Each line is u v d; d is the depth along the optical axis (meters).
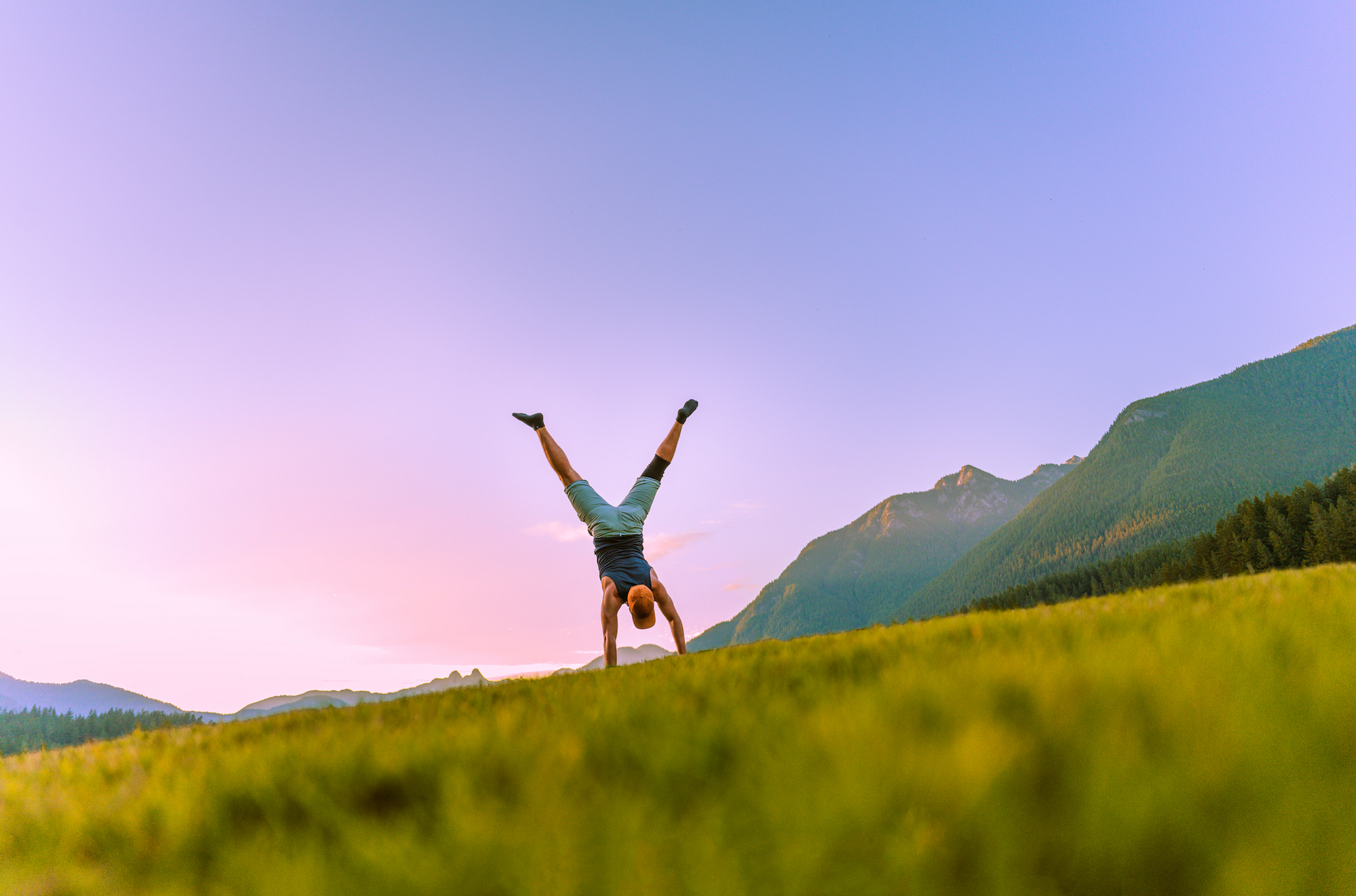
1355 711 1.19
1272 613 2.84
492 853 1.11
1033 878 0.88
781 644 5.11
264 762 2.18
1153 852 0.86
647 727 1.95
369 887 1.10
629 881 1.00
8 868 1.47
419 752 2.02
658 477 8.45
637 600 7.03
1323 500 128.12
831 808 1.04
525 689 3.93
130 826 1.70
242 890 1.17
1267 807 0.89
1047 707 1.46
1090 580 195.62
